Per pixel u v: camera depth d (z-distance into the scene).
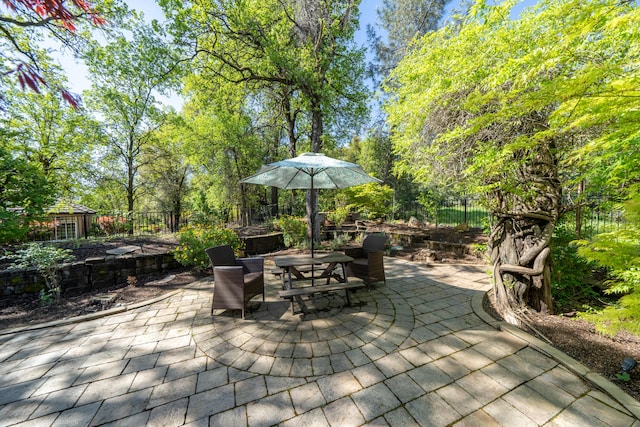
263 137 13.84
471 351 2.57
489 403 1.90
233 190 14.72
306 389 2.08
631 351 2.42
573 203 3.42
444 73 3.66
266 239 8.00
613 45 2.15
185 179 18.66
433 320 3.24
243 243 7.03
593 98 1.77
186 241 5.56
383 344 2.71
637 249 2.15
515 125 3.25
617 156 2.50
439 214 9.73
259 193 16.88
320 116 8.44
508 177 3.46
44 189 5.23
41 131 11.78
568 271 3.56
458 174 4.21
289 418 1.79
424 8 12.29
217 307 3.40
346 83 8.92
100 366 2.40
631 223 2.17
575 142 3.17
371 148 16.02
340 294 4.18
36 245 4.07
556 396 1.96
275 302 3.90
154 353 2.60
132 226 9.00
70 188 12.70
